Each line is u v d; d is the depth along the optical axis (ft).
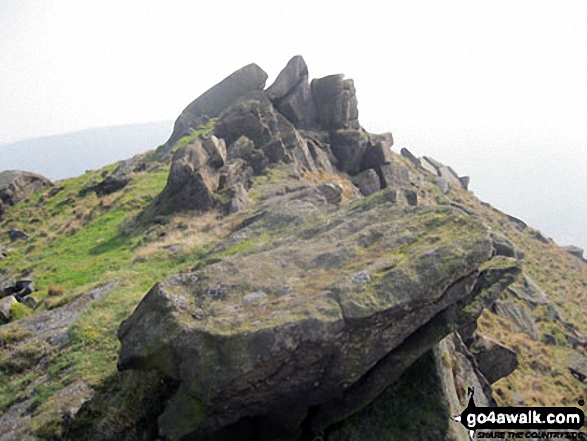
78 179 195.72
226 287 41.04
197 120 192.95
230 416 35.91
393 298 35.45
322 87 185.37
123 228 111.04
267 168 134.82
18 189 181.68
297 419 38.78
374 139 187.21
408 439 37.96
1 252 118.21
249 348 33.22
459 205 214.07
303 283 40.01
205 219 99.40
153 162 170.81
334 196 96.99
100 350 54.08
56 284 82.17
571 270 191.31
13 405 47.93
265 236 62.23
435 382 40.45
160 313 39.32
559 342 114.11
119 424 41.50
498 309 111.86
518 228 237.25
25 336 59.98
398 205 51.80
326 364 35.12
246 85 198.90
